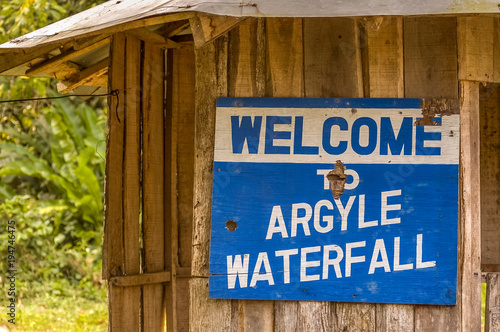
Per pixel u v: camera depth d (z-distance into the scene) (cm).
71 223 1043
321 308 348
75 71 505
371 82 352
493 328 396
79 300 881
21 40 357
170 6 307
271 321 352
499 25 361
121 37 407
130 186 419
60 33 343
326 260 347
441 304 342
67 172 1077
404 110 348
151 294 448
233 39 361
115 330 398
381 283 344
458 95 349
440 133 345
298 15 290
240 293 350
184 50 481
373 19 296
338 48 354
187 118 488
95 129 1076
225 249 351
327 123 350
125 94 412
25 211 1027
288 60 356
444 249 342
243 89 359
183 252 488
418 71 351
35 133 1170
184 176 489
